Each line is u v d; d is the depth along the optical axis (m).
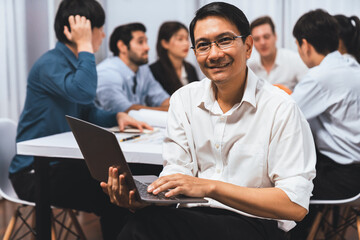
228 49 1.22
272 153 1.28
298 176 1.23
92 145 1.20
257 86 1.34
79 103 2.13
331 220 2.70
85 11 2.11
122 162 1.09
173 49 3.55
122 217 1.89
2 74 3.33
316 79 1.95
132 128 2.08
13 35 3.37
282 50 3.70
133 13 4.05
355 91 1.93
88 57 2.08
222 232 1.21
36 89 2.10
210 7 1.25
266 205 1.17
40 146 1.68
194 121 1.41
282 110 1.27
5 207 3.19
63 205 1.95
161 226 1.17
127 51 3.20
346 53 2.39
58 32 2.14
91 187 1.91
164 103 3.29
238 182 1.34
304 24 2.05
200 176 1.42
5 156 2.04
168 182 1.13
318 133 2.01
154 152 1.55
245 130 1.33
